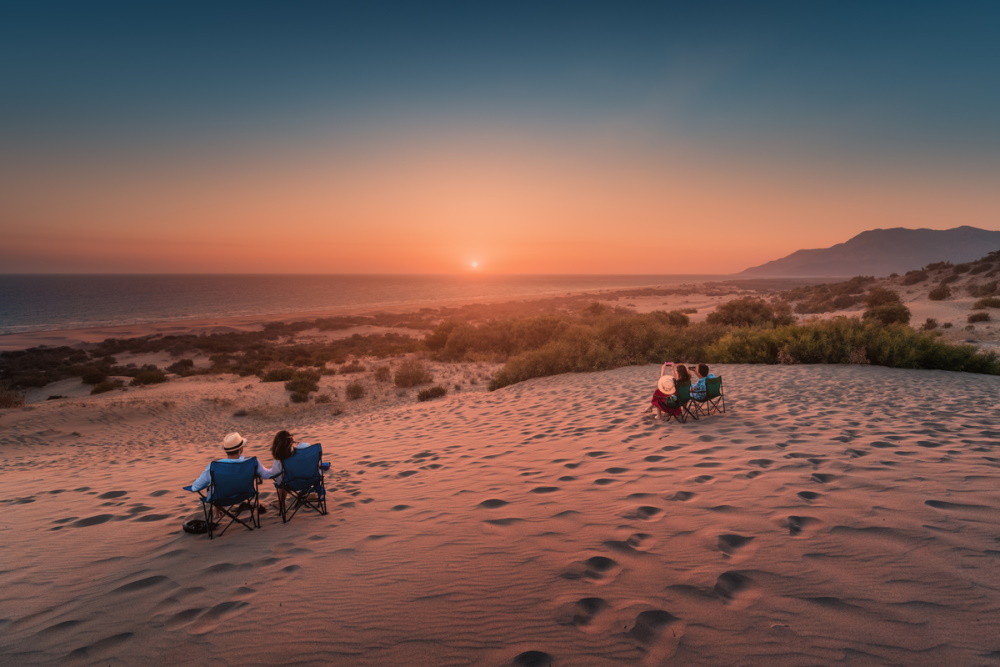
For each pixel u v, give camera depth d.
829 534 3.38
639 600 2.78
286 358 39.69
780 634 2.38
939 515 3.57
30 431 15.01
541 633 2.56
